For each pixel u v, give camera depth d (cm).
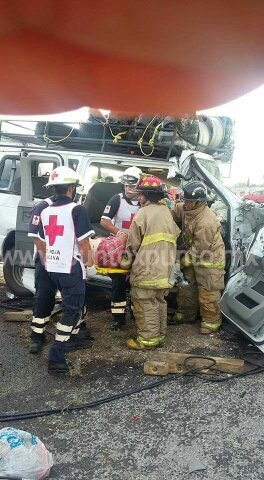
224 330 452
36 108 42
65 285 346
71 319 352
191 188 405
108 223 442
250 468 240
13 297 559
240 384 340
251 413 297
